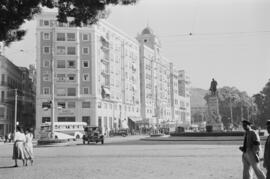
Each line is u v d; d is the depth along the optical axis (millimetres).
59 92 78625
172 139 46531
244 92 151500
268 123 8805
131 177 13148
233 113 142750
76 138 66688
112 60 92438
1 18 13602
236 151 25719
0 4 13398
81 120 79125
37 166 18031
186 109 163125
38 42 79125
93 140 44531
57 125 65312
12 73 87688
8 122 81188
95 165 17672
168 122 121000
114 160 20188
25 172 15477
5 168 17500
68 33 80375
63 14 14398
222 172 14203
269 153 8562
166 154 23844
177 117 148000
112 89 91188
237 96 144500
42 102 77438
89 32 81812
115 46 94812
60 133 62969
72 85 79438
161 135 70500
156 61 126312
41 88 77938
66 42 80062
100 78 84000
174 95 145250
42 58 78875
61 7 14352
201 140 43156
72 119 78688
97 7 13930
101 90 84438
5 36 14523
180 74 162875
